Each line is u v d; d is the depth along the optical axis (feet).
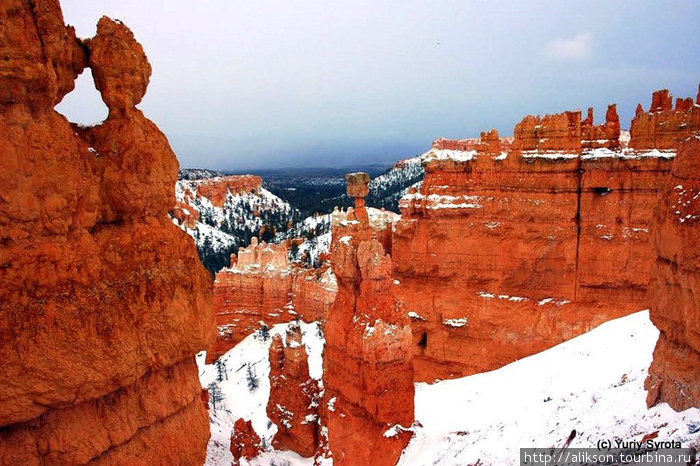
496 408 81.25
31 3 23.89
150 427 29.66
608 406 57.31
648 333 82.02
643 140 99.50
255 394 181.57
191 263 32.71
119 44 29.32
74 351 24.75
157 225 31.04
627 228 99.86
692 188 43.09
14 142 23.06
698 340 41.63
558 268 105.29
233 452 104.83
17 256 23.29
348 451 77.20
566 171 103.76
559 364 87.92
